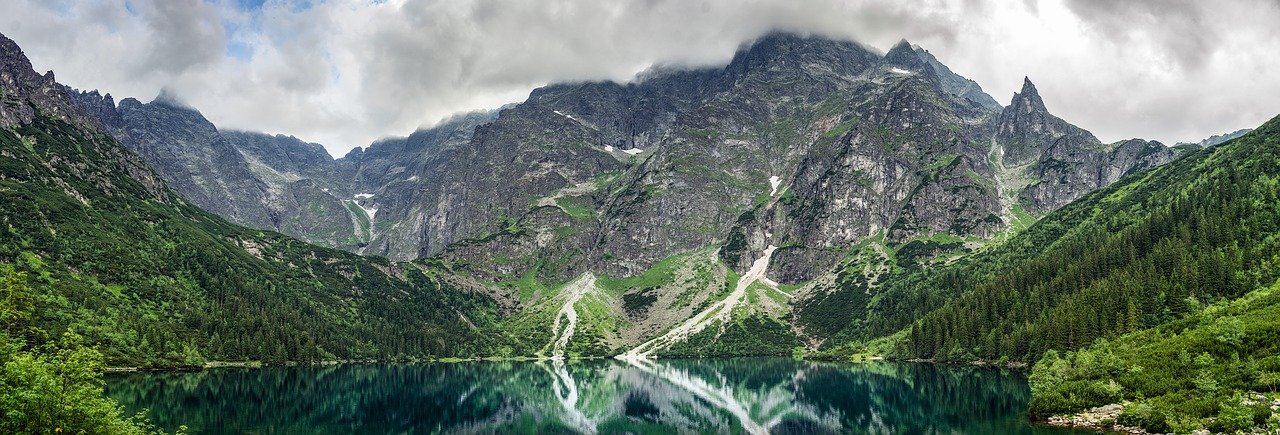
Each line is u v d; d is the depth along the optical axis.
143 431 76.12
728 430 165.50
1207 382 116.81
